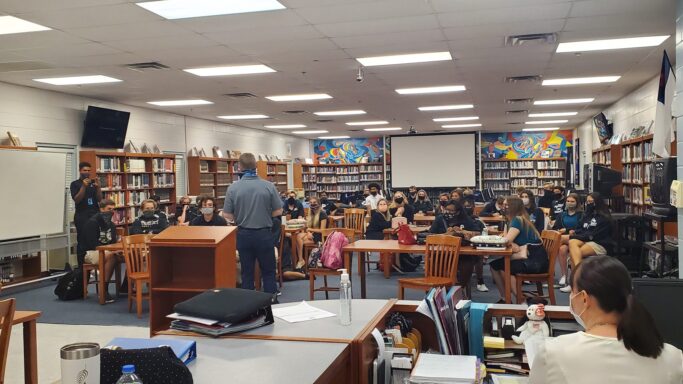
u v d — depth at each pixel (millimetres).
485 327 2338
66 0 4688
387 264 7762
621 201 9492
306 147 20609
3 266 7516
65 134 9188
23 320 3035
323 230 8078
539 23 5613
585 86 9602
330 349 1852
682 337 1950
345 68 7754
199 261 3771
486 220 9086
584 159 15891
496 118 14625
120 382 1386
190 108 11492
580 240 6801
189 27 5551
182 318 2061
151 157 10852
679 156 4555
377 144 20500
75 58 6773
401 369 2070
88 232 6863
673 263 6324
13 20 5238
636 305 1468
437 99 10953
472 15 5297
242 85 8914
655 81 8648
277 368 1663
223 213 5070
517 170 19062
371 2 4863
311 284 5992
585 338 1494
